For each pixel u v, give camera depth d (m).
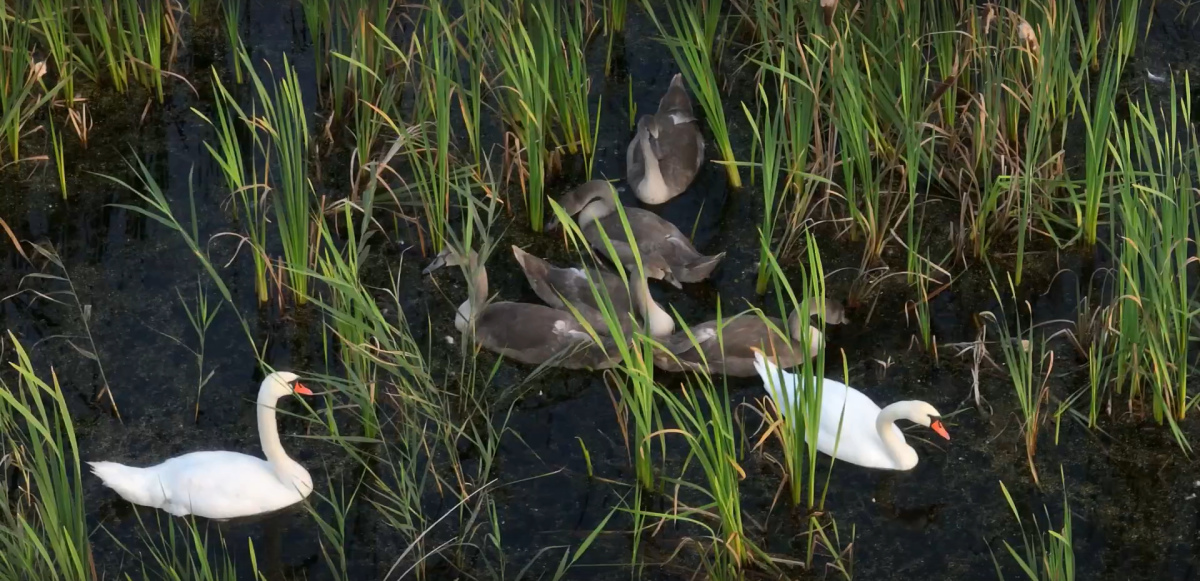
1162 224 10.45
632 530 10.02
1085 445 10.63
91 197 13.31
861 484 10.38
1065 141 13.85
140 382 11.29
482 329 11.59
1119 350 10.81
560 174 13.72
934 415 10.17
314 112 14.25
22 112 13.85
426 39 13.17
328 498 10.27
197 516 10.05
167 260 12.58
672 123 13.75
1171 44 15.16
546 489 10.35
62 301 12.10
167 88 14.68
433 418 10.27
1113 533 9.93
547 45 12.95
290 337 11.76
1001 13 12.91
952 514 10.12
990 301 12.09
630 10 15.64
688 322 12.00
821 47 12.66
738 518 9.44
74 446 8.65
